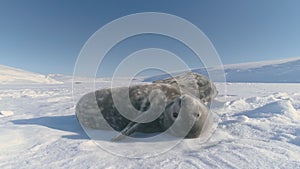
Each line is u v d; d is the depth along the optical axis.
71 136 3.22
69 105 7.15
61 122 4.27
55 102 8.30
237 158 2.16
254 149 2.38
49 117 4.79
